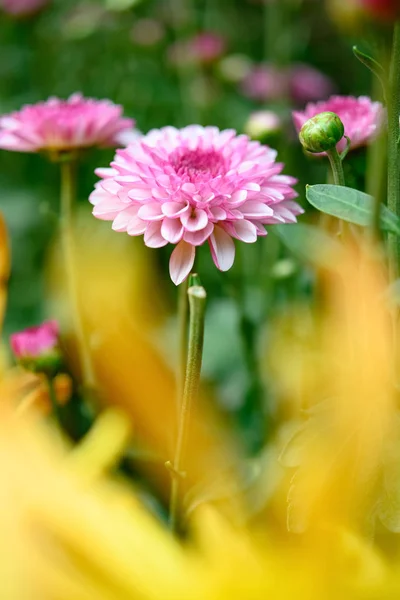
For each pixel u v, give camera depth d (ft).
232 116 2.61
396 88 1.09
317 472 1.10
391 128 1.10
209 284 1.86
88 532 1.03
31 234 2.27
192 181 1.22
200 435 1.30
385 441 1.09
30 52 2.94
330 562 1.01
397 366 1.12
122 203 1.24
